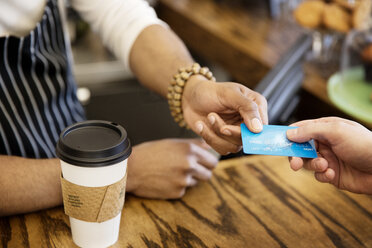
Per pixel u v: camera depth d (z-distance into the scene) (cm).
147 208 88
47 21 109
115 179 69
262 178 99
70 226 82
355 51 154
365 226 86
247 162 105
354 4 160
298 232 83
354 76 156
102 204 70
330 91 151
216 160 99
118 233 79
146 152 93
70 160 66
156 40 115
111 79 232
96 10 123
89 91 229
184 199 92
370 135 76
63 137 69
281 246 80
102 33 124
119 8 121
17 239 78
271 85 111
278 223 85
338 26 165
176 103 102
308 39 143
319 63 174
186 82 100
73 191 69
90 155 65
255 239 81
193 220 85
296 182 98
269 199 92
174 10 219
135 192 91
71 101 122
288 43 186
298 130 78
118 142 68
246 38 188
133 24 118
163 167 90
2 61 99
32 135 104
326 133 76
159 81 112
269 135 80
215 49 194
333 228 85
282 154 76
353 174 83
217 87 89
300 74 141
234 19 210
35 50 107
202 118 97
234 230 83
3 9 100
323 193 95
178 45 116
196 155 94
